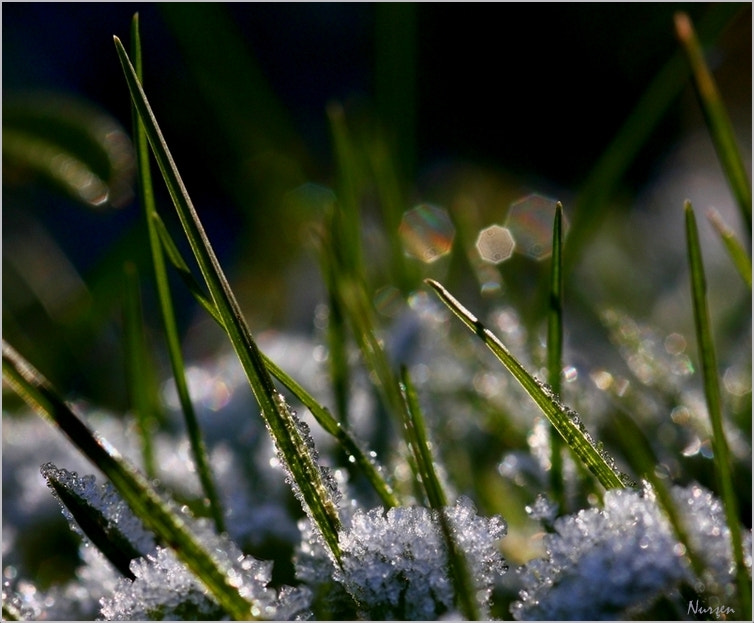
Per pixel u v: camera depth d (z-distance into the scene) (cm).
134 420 48
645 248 84
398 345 49
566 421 38
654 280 76
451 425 46
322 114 133
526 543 42
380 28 76
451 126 128
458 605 37
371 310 47
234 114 86
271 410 37
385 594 37
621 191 98
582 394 45
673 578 36
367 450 40
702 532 37
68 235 96
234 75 86
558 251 41
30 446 46
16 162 62
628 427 43
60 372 61
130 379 45
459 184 101
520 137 126
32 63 119
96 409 56
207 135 110
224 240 102
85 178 64
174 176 37
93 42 125
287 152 86
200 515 42
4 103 61
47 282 72
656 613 37
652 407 46
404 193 77
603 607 36
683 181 104
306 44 139
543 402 38
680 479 43
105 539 37
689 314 66
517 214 93
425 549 37
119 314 70
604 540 37
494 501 44
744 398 46
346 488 42
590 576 36
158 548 38
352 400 46
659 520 37
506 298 54
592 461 38
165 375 68
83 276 91
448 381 48
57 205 96
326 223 46
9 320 62
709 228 86
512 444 46
